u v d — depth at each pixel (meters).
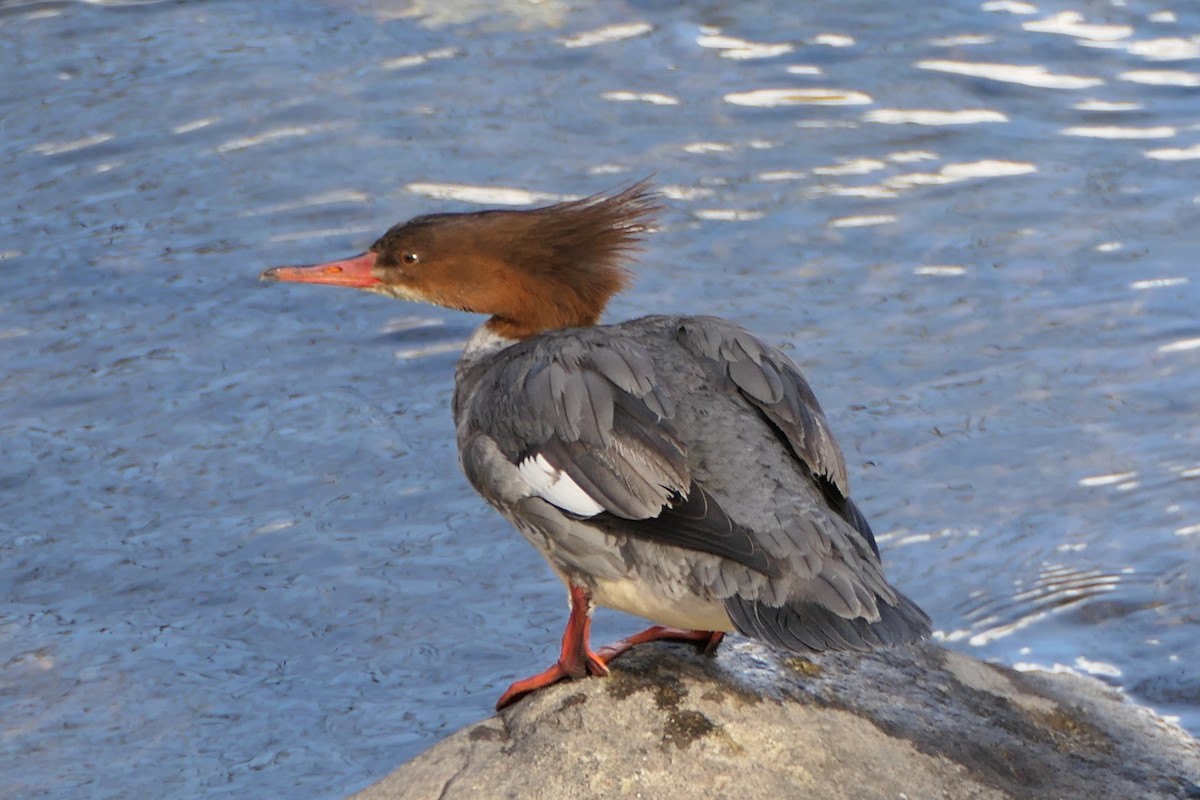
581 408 7.44
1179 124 15.34
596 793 6.98
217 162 14.75
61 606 10.26
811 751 7.30
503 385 7.86
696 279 13.27
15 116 15.36
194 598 10.34
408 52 16.44
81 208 14.20
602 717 7.43
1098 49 16.53
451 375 12.50
